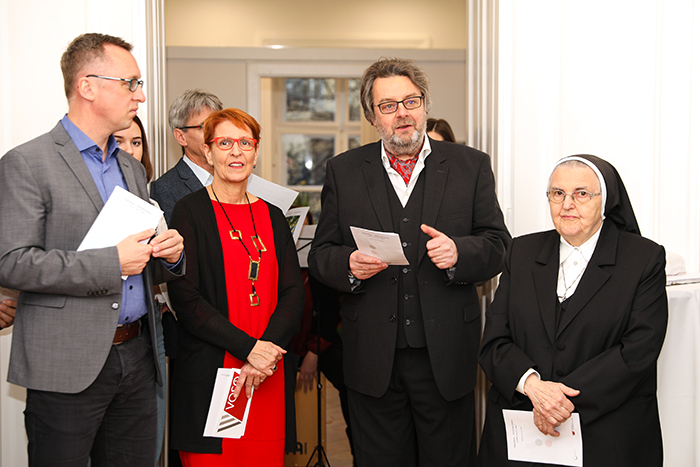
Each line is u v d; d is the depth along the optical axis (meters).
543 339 1.63
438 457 1.96
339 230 2.11
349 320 2.04
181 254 1.79
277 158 5.86
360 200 2.03
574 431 1.53
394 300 1.94
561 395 1.50
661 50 2.31
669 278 1.98
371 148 2.11
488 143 2.62
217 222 1.96
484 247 1.88
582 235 1.63
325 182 2.17
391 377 1.98
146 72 2.37
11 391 2.17
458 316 1.96
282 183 5.89
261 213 2.05
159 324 2.09
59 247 1.48
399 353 1.97
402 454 2.02
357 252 1.87
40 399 1.49
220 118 1.96
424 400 1.95
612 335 1.56
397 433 2.01
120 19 2.31
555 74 2.46
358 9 5.16
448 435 1.96
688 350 1.80
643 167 2.37
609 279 1.59
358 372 1.98
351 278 1.95
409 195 2.01
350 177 2.07
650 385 1.59
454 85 4.03
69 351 1.48
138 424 1.71
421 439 1.98
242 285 1.94
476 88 2.76
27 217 1.42
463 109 4.05
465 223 1.98
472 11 2.79
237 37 5.09
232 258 1.94
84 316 1.49
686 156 2.32
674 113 2.32
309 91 5.88
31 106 2.25
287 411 2.06
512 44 2.48
